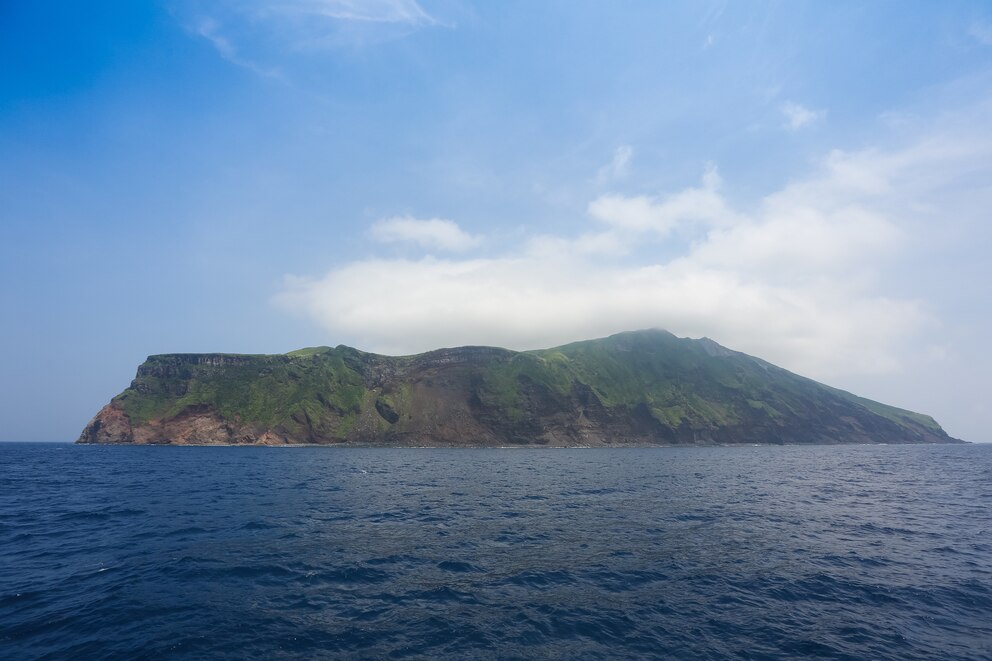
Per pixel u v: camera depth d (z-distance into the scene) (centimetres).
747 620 1566
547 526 3023
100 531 2752
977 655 1342
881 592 1820
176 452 13950
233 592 1762
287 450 16250
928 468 8494
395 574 2009
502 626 1507
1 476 6125
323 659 1282
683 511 3606
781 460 11094
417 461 10744
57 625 1456
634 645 1392
